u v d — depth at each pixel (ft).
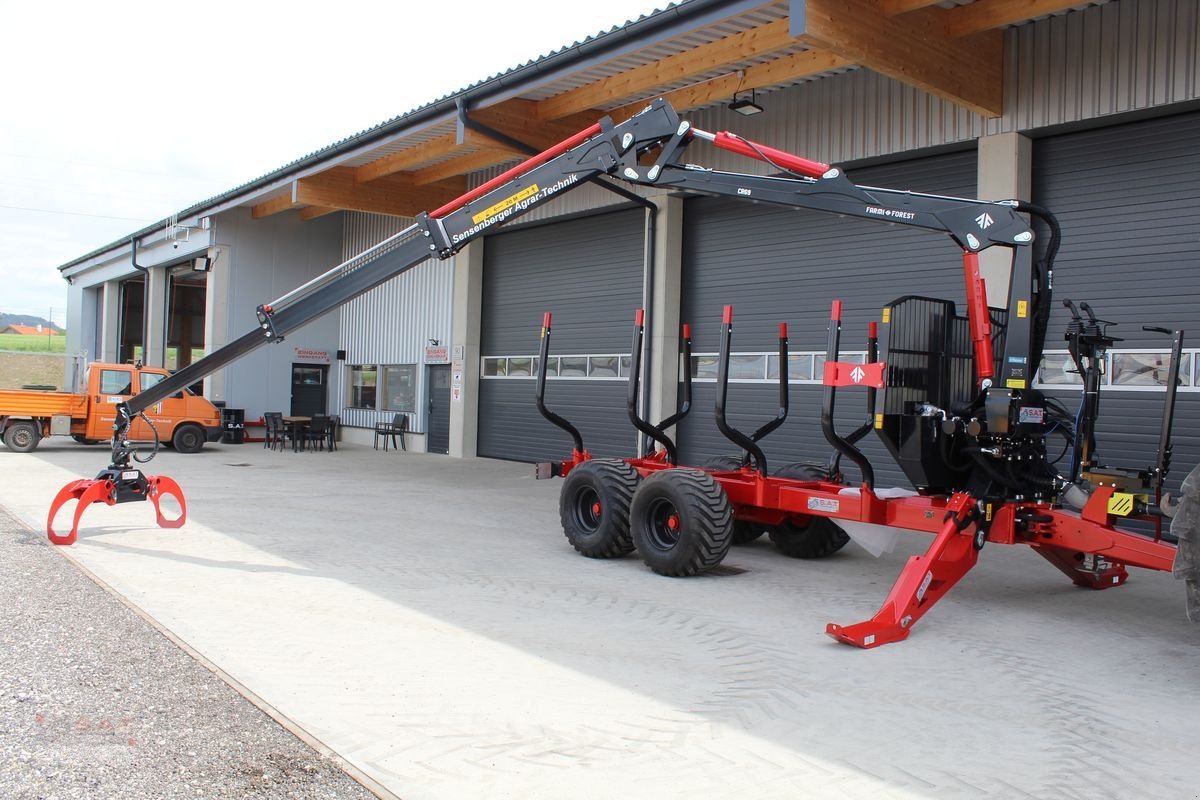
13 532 28.45
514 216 26.30
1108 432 31.12
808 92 39.65
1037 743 13.47
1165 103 28.91
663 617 20.20
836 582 24.40
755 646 18.10
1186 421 29.37
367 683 15.33
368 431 73.10
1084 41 30.78
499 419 60.23
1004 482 20.36
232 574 23.27
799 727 13.87
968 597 22.97
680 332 46.80
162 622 18.66
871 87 37.24
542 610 20.52
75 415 58.95
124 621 18.69
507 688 15.26
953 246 35.76
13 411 57.06
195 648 16.97
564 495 27.68
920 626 19.99
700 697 15.08
